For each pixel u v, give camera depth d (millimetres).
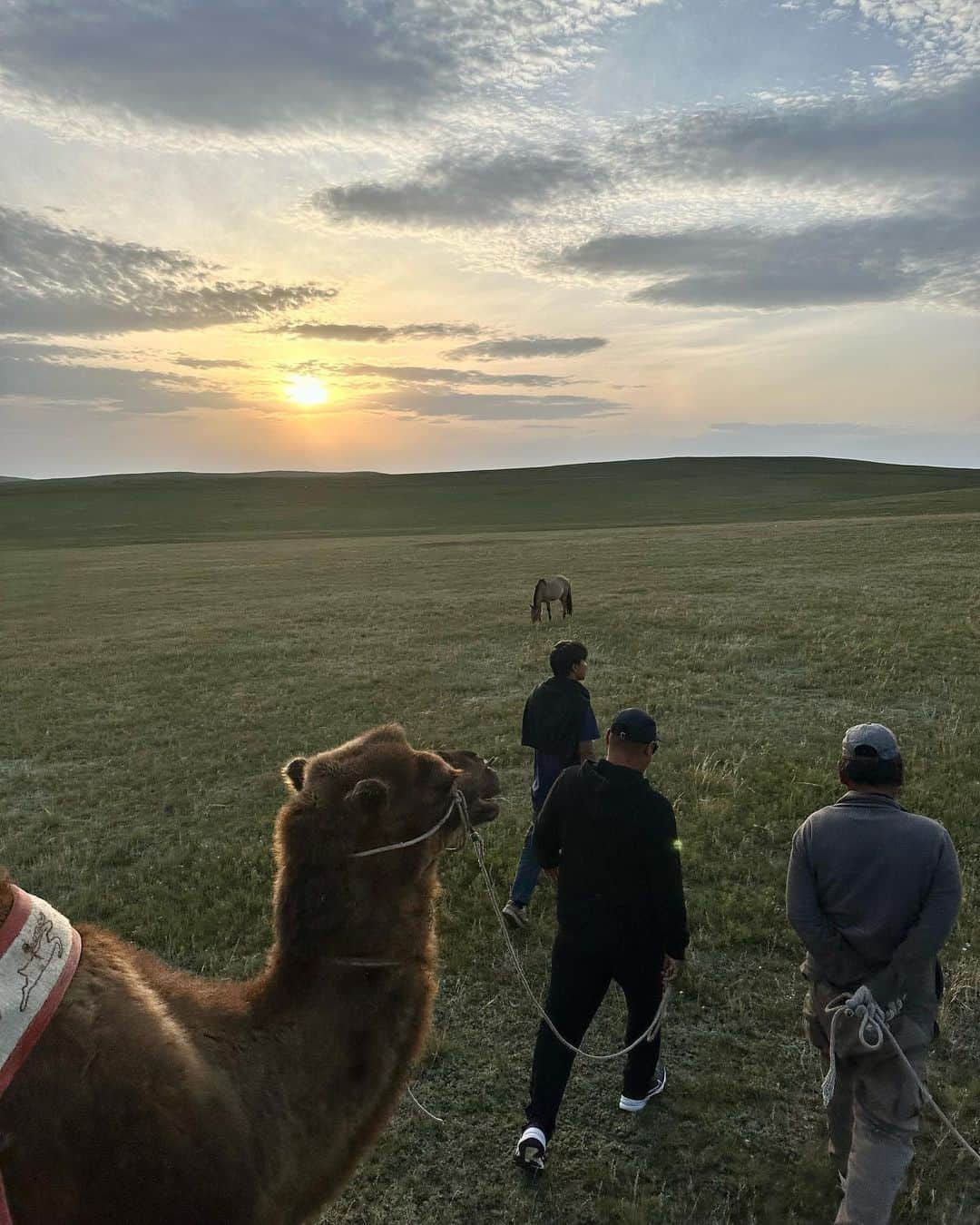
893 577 25562
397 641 20719
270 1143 2756
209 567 43938
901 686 13500
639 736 4414
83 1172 2355
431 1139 4727
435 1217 4242
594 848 4395
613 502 98625
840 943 3770
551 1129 4438
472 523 79375
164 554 53938
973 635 16547
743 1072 5109
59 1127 2326
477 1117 4883
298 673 17609
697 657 16406
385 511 94688
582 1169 4477
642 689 14258
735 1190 4320
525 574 34188
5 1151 2271
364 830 3082
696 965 6113
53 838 9406
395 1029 3123
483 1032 5609
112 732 13758
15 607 32625
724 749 10867
